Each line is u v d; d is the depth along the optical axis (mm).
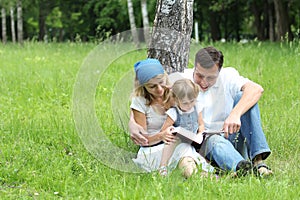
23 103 9773
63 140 7004
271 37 35062
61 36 44031
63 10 39875
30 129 7465
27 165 5938
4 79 11898
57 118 8164
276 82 11055
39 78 12070
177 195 4941
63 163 5996
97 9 37031
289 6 33844
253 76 11531
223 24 43188
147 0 33250
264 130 7348
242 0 35875
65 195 5184
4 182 5562
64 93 10328
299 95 9891
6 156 6227
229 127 5746
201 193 4965
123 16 35812
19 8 27438
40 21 39781
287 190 5141
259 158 5949
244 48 18000
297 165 6230
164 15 6762
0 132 7344
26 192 5254
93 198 5020
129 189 5094
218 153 5668
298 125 7598
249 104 5867
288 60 13766
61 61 15516
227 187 5191
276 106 9023
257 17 36188
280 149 6852
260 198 4922
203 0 36844
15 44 24594
